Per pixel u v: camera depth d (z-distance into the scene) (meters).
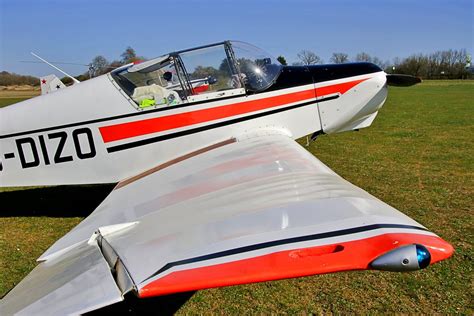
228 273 1.94
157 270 2.04
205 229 2.43
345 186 2.87
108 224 3.25
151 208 3.33
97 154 4.99
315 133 6.09
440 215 5.11
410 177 7.00
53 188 7.57
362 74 5.86
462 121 14.22
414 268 1.84
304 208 2.45
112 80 4.91
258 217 2.44
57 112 4.95
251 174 3.52
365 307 3.24
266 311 3.29
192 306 3.42
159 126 4.94
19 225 5.64
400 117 15.85
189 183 3.71
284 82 5.47
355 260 1.90
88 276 2.28
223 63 5.12
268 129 5.23
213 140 5.11
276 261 1.97
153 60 4.91
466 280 3.53
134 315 3.36
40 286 2.39
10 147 5.02
